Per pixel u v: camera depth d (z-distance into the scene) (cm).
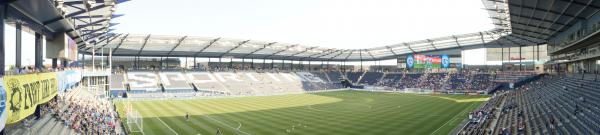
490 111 4916
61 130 2806
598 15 4162
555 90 5559
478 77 10712
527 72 10006
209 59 11831
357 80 13362
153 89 9088
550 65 9700
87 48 7875
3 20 2136
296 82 12131
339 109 6297
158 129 4206
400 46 11150
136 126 4356
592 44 5069
